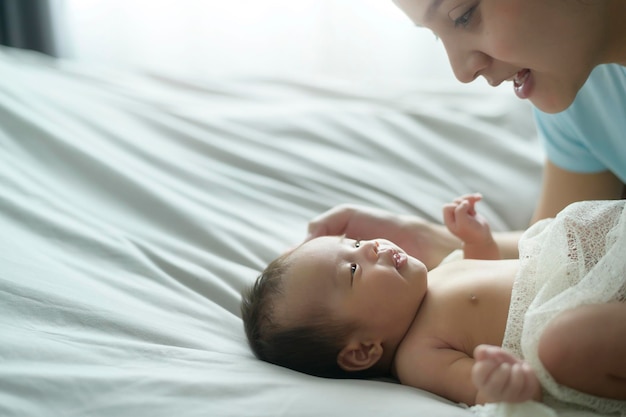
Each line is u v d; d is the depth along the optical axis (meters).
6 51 1.93
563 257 0.88
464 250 1.17
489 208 1.50
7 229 1.06
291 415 0.72
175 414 0.72
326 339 0.98
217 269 1.14
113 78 1.92
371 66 2.61
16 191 1.18
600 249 0.88
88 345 0.83
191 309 1.00
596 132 1.18
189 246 1.20
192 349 0.88
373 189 1.51
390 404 0.75
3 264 0.94
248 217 1.33
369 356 0.98
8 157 1.28
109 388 0.75
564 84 0.85
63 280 0.95
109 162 1.35
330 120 1.75
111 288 1.00
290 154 1.60
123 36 2.57
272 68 2.62
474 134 1.70
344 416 0.72
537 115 1.27
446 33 0.85
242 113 1.77
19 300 0.88
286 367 0.98
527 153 1.64
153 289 1.03
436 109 1.82
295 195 1.46
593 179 1.29
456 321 0.94
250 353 0.97
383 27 2.57
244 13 2.57
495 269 0.99
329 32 2.57
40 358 0.79
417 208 1.46
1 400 0.71
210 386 0.77
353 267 1.01
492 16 0.79
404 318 0.99
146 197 1.29
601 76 1.09
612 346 0.73
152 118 1.65
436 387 0.90
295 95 1.96
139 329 0.89
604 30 0.82
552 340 0.76
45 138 1.36
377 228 1.23
